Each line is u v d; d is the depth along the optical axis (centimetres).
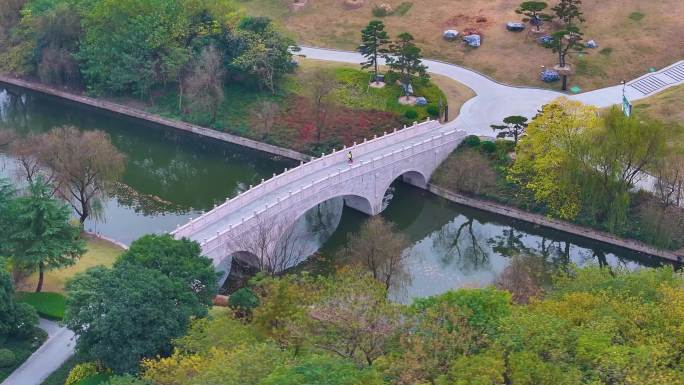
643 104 15138
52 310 10206
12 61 18725
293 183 12681
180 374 7606
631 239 12562
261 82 16425
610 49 16875
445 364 7138
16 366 9388
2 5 19038
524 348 7125
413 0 18912
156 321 8575
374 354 7488
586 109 12769
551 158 12688
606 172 12425
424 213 13850
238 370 7019
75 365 9344
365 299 7875
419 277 12125
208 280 9431
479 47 17412
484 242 13312
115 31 16938
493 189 13675
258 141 15712
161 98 17200
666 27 17238
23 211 10306
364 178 13062
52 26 17662
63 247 10425
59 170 12181
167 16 16538
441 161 14225
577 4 17888
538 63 16800
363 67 16375
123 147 16275
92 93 17600
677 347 7588
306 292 8675
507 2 18338
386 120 15375
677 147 13562
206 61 15812
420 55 16438
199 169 15375
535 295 9700
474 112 15512
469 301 7831
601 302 8181
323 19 18912
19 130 16850
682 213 12431
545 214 13212
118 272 8950
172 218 13500
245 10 18525
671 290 8225
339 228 13200
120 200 14150
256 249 11438
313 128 15525
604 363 6862
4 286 9506
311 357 7006
